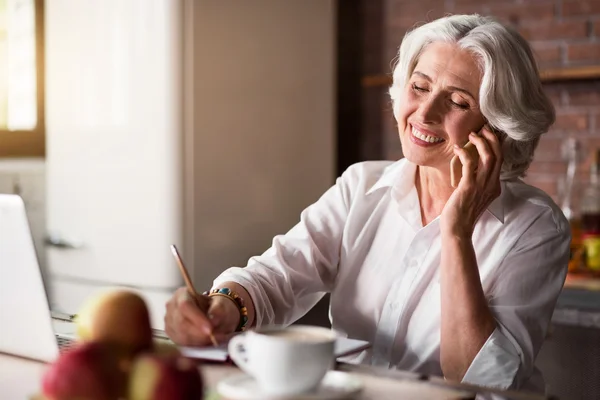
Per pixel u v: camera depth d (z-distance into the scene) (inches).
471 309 52.9
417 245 60.2
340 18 128.2
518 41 59.2
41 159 111.5
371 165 67.5
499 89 58.0
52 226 106.3
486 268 58.1
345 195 66.3
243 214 102.7
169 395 31.3
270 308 60.4
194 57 96.1
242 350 42.1
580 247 98.6
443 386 40.6
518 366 52.1
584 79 111.0
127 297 37.3
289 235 65.7
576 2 111.1
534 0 113.9
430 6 121.4
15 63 112.2
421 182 63.2
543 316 55.9
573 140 110.8
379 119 126.2
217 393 37.7
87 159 101.9
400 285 60.7
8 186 107.9
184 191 95.9
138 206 97.7
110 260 100.3
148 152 96.6
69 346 47.3
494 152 57.7
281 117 107.3
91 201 101.8
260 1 103.7
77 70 102.2
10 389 40.3
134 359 36.2
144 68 96.5
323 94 113.4
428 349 58.4
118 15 97.9
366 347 48.2
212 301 53.0
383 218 63.7
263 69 104.6
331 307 64.8
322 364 36.2
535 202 60.1
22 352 46.3
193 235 96.7
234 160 101.3
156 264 96.3
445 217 55.5
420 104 60.0
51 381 32.4
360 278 63.3
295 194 109.8
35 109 110.3
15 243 44.6
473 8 118.3
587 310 89.3
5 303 46.3
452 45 59.2
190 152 96.1
